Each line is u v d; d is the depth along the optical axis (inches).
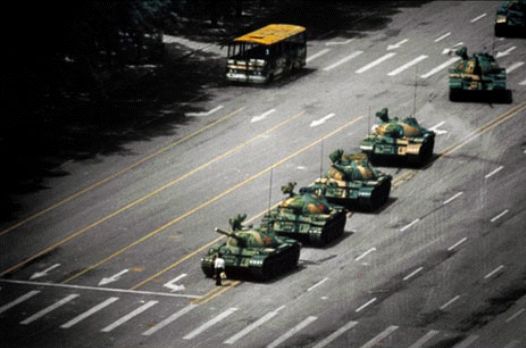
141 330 6107.3
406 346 5821.9
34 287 6643.7
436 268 6619.1
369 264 6712.6
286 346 5856.3
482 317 6067.9
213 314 6225.4
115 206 7578.7
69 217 7475.4
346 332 5964.6
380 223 7214.6
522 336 5876.0
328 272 6643.7
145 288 6565.0
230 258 6545.3
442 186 7657.5
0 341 6043.3
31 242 7185.0
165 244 7066.9
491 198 7445.9
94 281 6673.2
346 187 7332.7
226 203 7549.2
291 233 6914.4
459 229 7071.9
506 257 6692.9
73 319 6264.8
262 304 6299.2
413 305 6220.5
